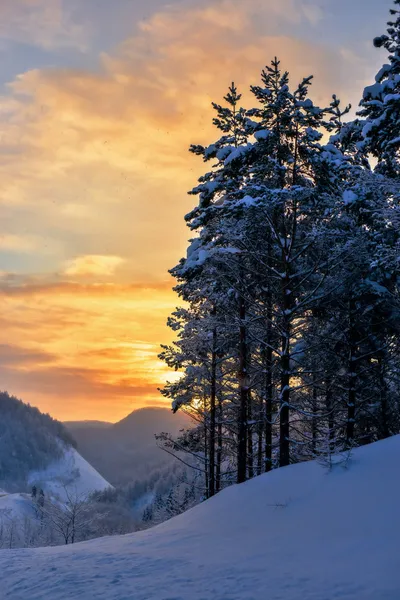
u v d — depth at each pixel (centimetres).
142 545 1256
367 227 1625
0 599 797
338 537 953
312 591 694
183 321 2425
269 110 1686
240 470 1753
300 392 2131
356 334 1905
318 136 1691
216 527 1312
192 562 963
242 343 1817
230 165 1736
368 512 1006
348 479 1200
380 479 1123
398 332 1817
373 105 1441
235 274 1758
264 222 1661
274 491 1359
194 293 2166
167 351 2420
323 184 1720
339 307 1825
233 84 1881
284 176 1739
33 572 973
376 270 1598
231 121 1889
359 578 727
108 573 916
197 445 2473
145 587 791
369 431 2011
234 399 2336
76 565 1019
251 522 1244
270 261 1805
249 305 1850
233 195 1588
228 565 903
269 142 1672
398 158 1527
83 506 3406
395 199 1345
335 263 1611
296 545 977
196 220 1848
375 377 1923
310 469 1371
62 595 778
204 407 2505
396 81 1401
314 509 1142
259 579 782
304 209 1653
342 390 2020
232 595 707
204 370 2311
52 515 3372
